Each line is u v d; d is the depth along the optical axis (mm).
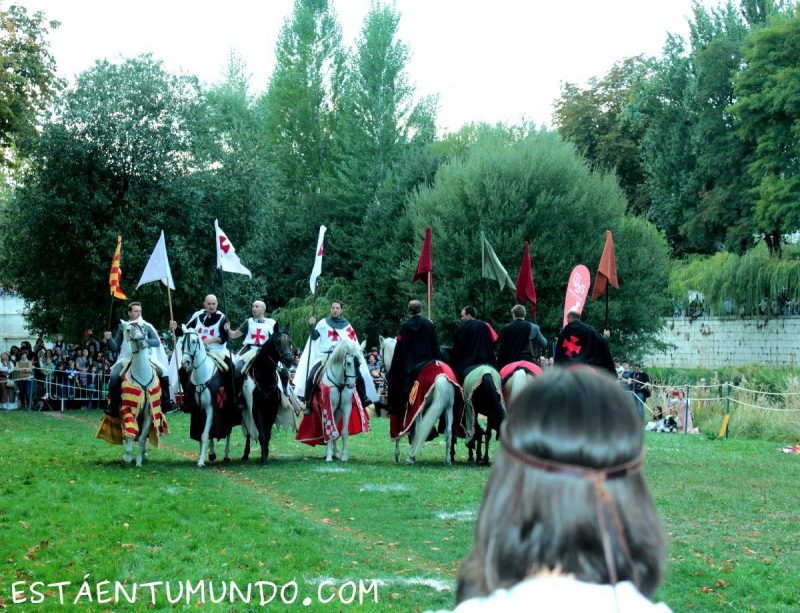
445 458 17000
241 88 64250
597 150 63688
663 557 1730
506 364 17047
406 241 44406
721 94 54469
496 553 1730
